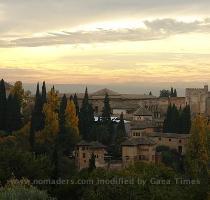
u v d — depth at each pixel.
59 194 77.12
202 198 71.75
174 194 62.09
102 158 143.62
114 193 59.28
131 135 174.25
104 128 169.00
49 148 140.88
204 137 142.88
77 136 157.38
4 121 160.12
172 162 150.62
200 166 123.81
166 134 169.62
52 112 158.25
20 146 135.25
